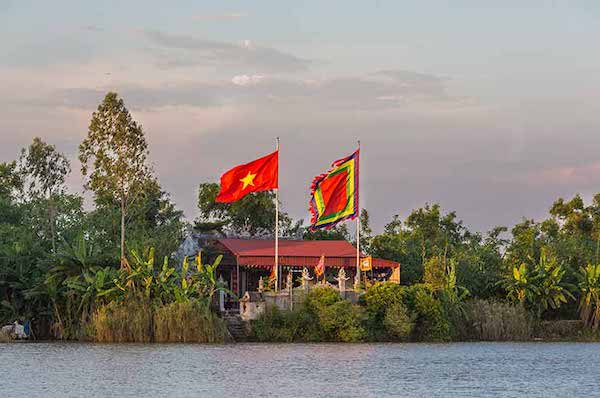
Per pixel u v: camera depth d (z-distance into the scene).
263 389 90.56
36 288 136.38
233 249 154.75
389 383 96.25
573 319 159.50
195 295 137.62
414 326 143.12
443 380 99.31
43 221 164.88
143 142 149.88
